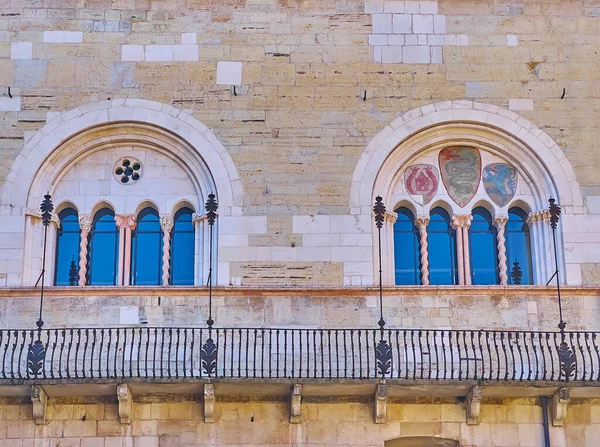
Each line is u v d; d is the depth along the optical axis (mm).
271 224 27156
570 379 24781
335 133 27891
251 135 27828
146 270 27641
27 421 25297
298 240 27062
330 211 27297
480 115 28203
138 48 28438
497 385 24859
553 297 26375
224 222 27141
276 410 25547
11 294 26031
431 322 26141
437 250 27969
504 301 26297
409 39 28703
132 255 27688
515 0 29000
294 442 25359
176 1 28812
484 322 26156
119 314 26016
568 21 29016
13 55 28250
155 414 25469
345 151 27766
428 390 25281
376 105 28172
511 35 28859
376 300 26281
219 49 28484
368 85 28297
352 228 27188
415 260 27812
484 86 28438
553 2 28938
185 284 27516
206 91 28156
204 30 28625
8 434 25234
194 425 25422
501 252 27781
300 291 26203
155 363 25391
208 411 25156
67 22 28578
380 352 24719
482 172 28281
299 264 26891
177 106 28062
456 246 27875
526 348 25031
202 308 26125
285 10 28844
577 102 28406
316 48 28562
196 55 28422
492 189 28172
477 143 28359
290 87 28234
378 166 27688
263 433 25406
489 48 28734
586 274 27062
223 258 26844
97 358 25531
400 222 28078
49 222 26438
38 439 25234
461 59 28609
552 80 28547
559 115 28297
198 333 25875
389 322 26125
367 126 28000
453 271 27828
